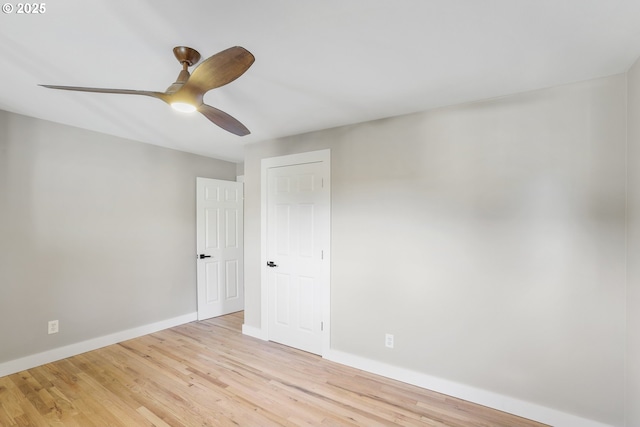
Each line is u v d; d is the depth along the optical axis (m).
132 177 3.33
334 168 2.84
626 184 1.76
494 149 2.13
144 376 2.48
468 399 2.18
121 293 3.23
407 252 2.44
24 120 2.58
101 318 3.06
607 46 1.52
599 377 1.82
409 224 2.44
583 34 1.42
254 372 2.57
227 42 1.50
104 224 3.09
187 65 1.61
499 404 2.08
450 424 1.93
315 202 2.96
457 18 1.31
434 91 2.06
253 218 3.44
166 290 3.65
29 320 2.59
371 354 2.60
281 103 2.28
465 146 2.23
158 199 3.58
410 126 2.45
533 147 2.01
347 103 2.27
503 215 2.10
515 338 2.05
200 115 2.55
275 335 3.24
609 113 1.81
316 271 2.94
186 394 2.23
